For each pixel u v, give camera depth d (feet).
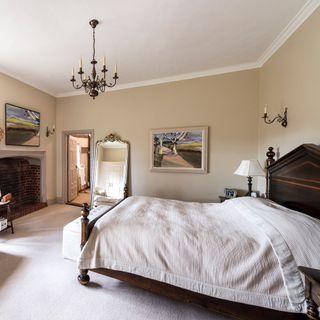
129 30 7.13
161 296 5.37
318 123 5.53
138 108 12.37
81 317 4.64
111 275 5.29
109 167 13.33
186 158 11.34
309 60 5.91
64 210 12.98
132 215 6.06
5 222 9.08
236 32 7.30
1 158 11.41
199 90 11.03
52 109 14.20
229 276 4.04
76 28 6.97
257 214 5.02
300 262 3.57
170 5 5.92
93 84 6.51
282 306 3.66
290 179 5.75
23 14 6.21
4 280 5.87
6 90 10.71
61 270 6.40
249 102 10.14
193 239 4.58
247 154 10.28
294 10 6.11
